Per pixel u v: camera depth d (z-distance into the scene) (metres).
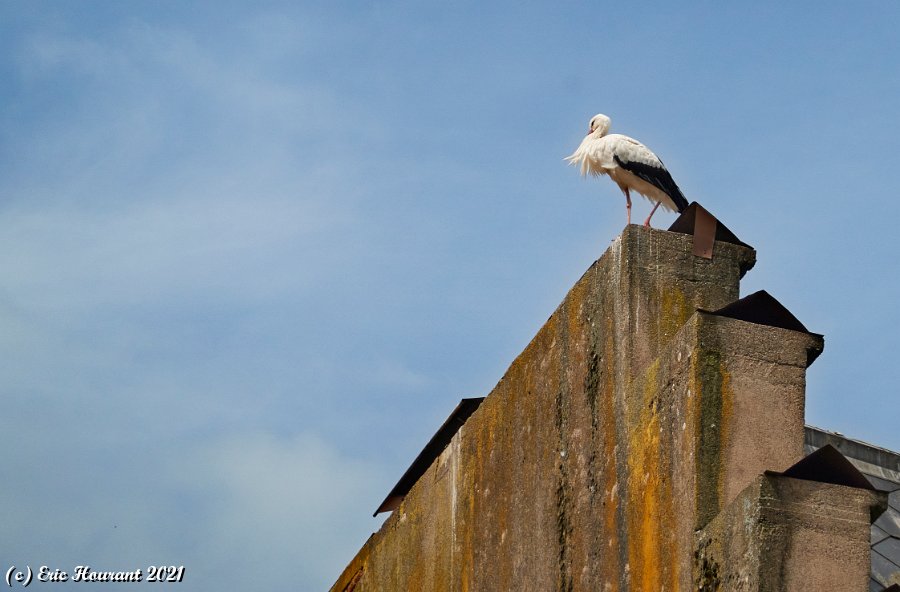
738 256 12.11
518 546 13.52
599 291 12.51
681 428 10.51
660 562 10.53
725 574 9.59
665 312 11.79
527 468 13.62
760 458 10.23
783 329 10.64
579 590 11.98
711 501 10.07
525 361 14.18
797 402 10.42
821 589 9.22
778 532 9.31
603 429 11.98
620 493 11.45
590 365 12.47
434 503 16.38
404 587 16.97
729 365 10.45
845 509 9.44
